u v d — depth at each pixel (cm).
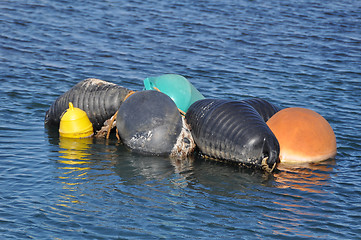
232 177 2041
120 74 3475
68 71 3434
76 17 4797
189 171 2089
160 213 1705
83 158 2158
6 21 4456
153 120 2219
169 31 4584
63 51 3859
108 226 1608
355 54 4178
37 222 1609
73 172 2000
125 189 1877
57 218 1639
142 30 4556
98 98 2433
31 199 1753
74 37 4219
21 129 2441
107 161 2145
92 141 2377
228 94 3172
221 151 2169
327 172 2103
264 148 2086
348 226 1670
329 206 1805
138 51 4003
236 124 2147
